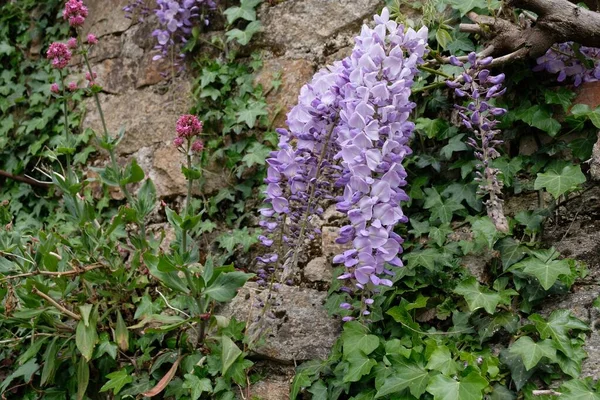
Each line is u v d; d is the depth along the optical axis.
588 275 1.11
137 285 1.26
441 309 1.14
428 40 1.28
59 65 1.28
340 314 1.18
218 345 1.19
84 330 1.18
